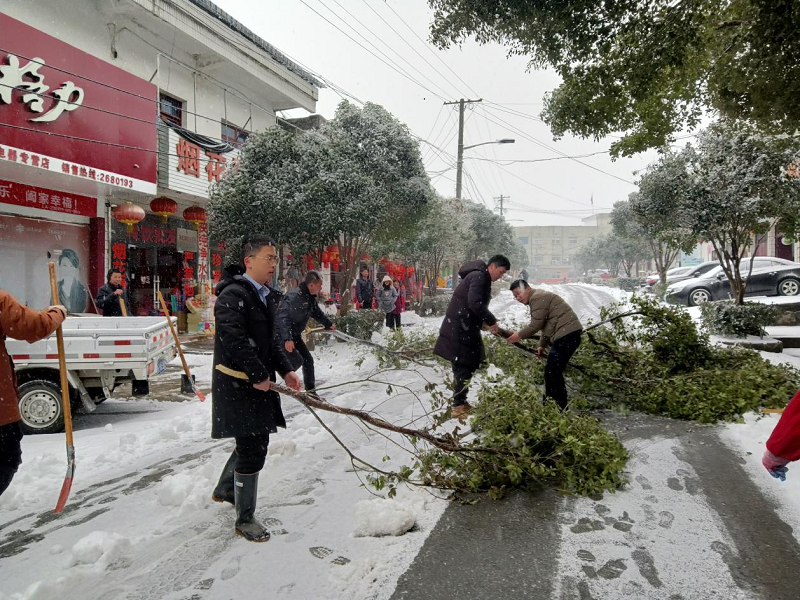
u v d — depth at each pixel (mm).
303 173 10500
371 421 3451
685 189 10500
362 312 12719
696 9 5980
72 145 9711
